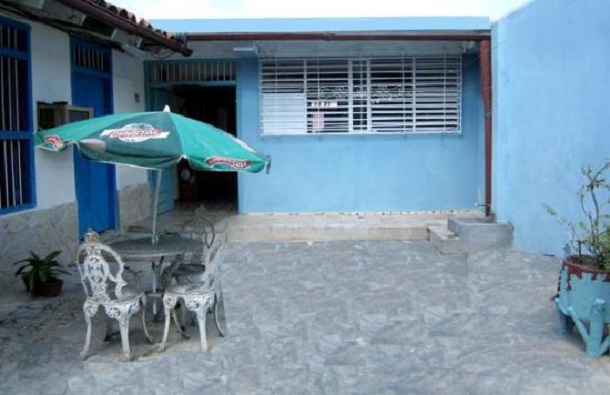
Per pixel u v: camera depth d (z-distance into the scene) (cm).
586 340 441
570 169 677
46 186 684
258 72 997
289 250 838
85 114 743
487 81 866
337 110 1003
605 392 386
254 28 874
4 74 614
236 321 543
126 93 937
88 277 448
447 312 561
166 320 470
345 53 984
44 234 676
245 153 478
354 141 1007
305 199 1017
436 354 460
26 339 495
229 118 1370
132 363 446
